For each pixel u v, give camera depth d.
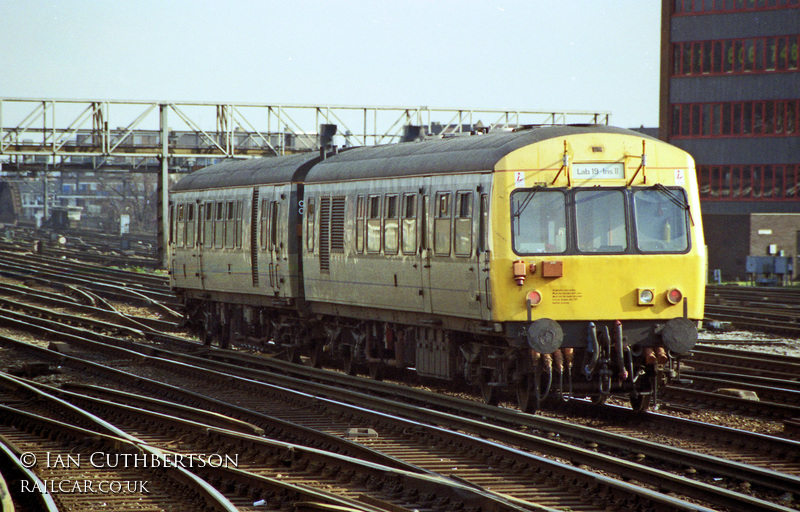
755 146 128.00
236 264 53.94
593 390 33.56
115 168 132.88
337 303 44.78
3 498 20.83
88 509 22.66
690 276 33.41
